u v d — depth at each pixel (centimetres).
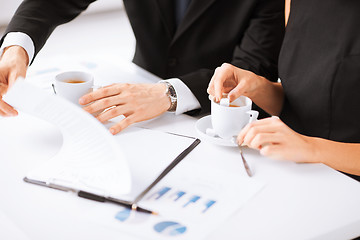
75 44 358
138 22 171
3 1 359
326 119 118
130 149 95
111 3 433
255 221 74
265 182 85
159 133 103
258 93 123
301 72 123
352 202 80
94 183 81
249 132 92
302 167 91
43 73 137
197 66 167
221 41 162
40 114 86
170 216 75
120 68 143
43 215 75
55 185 82
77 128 87
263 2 153
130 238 70
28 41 124
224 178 86
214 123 99
